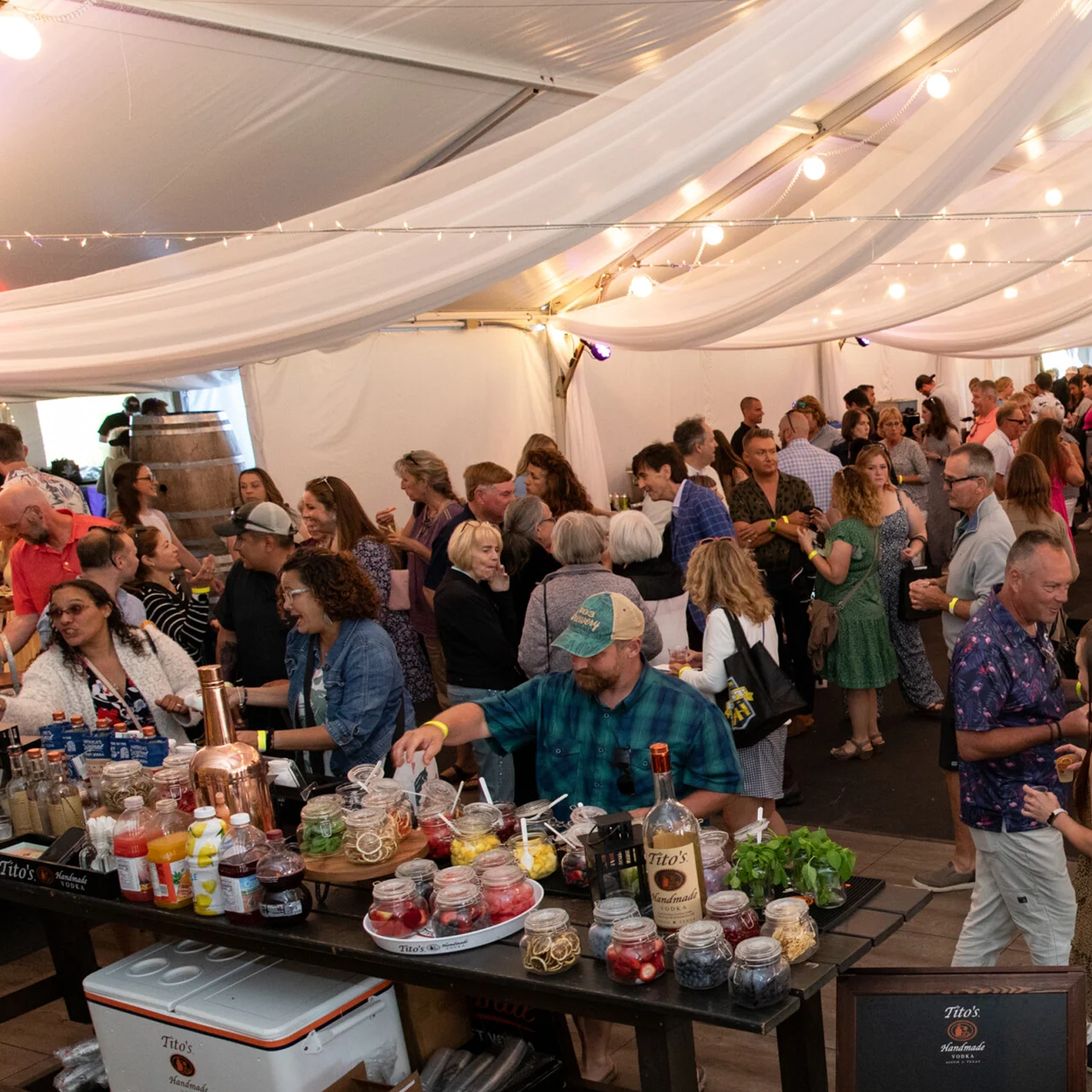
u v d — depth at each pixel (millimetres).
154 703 3859
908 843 4707
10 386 4941
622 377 10805
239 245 4836
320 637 3756
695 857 2246
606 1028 3223
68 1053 3166
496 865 2477
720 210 8180
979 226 7902
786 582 6062
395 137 5918
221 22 4551
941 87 5082
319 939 2439
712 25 5613
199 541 7906
